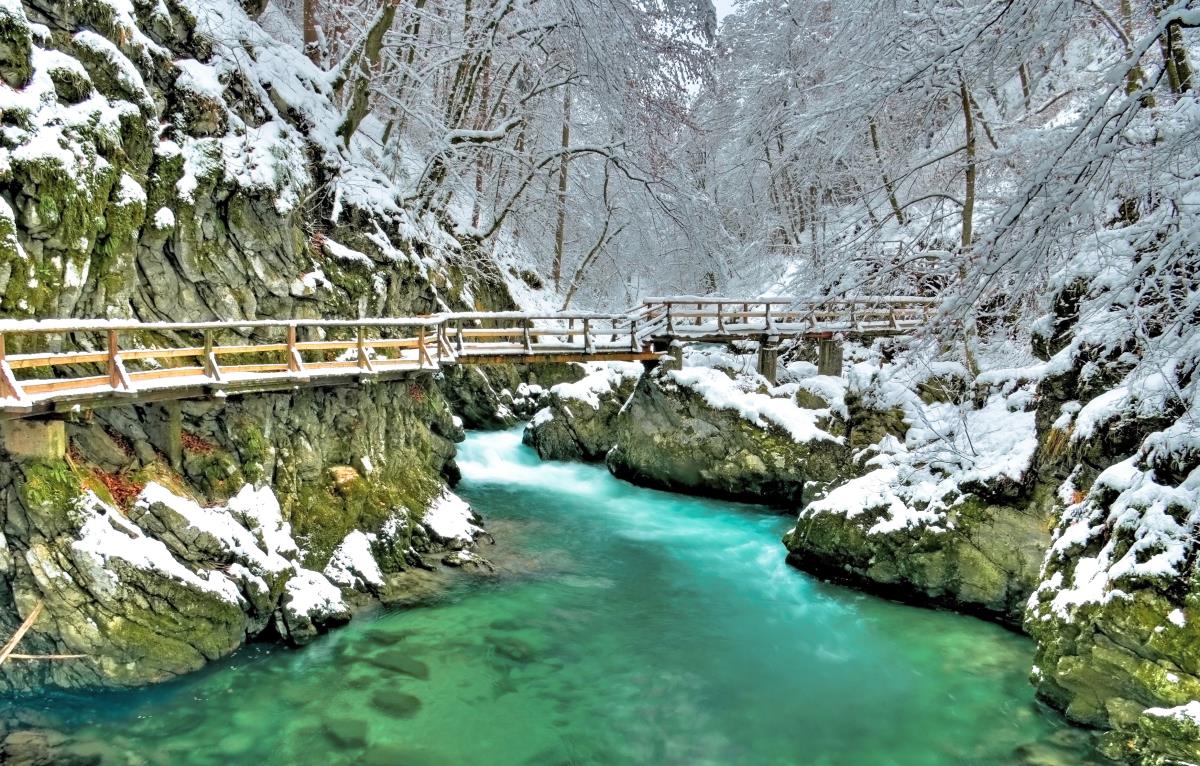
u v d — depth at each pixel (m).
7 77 8.52
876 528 11.31
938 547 10.70
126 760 6.93
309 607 9.29
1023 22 6.52
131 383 8.09
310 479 10.87
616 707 8.19
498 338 22.89
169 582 8.02
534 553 12.83
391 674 8.60
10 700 7.44
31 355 7.20
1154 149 5.78
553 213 28.58
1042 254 6.00
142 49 10.73
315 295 13.01
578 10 18.22
